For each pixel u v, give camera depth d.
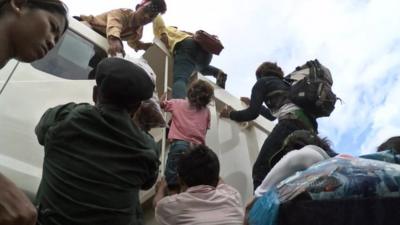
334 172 1.86
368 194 1.76
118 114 1.99
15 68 2.71
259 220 1.95
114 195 1.81
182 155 2.51
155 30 4.50
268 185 2.23
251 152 4.46
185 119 3.40
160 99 3.87
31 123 2.88
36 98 3.01
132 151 1.93
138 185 1.95
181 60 4.24
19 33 0.92
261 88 3.72
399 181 1.78
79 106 2.03
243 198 4.04
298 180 1.93
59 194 1.76
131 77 2.06
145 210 3.45
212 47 4.31
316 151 2.38
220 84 4.91
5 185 0.63
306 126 3.21
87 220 1.73
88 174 1.80
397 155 2.21
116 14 4.20
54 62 3.34
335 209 1.76
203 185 2.36
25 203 0.64
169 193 3.01
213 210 2.23
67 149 1.87
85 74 3.57
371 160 1.95
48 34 0.98
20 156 2.72
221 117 4.39
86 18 4.19
